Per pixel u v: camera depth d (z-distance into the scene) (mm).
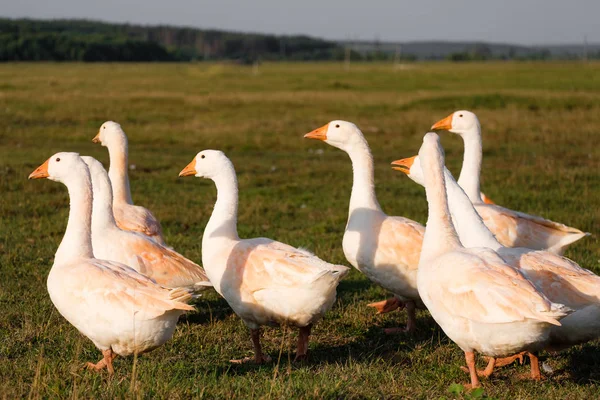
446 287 4566
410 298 5352
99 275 4668
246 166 10211
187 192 8258
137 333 4594
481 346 4543
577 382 4758
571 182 8586
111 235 5332
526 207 7438
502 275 4500
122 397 4406
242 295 4949
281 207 7617
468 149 5949
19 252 6168
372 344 5203
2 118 14469
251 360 4980
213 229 5148
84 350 4926
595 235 6684
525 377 4812
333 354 5078
